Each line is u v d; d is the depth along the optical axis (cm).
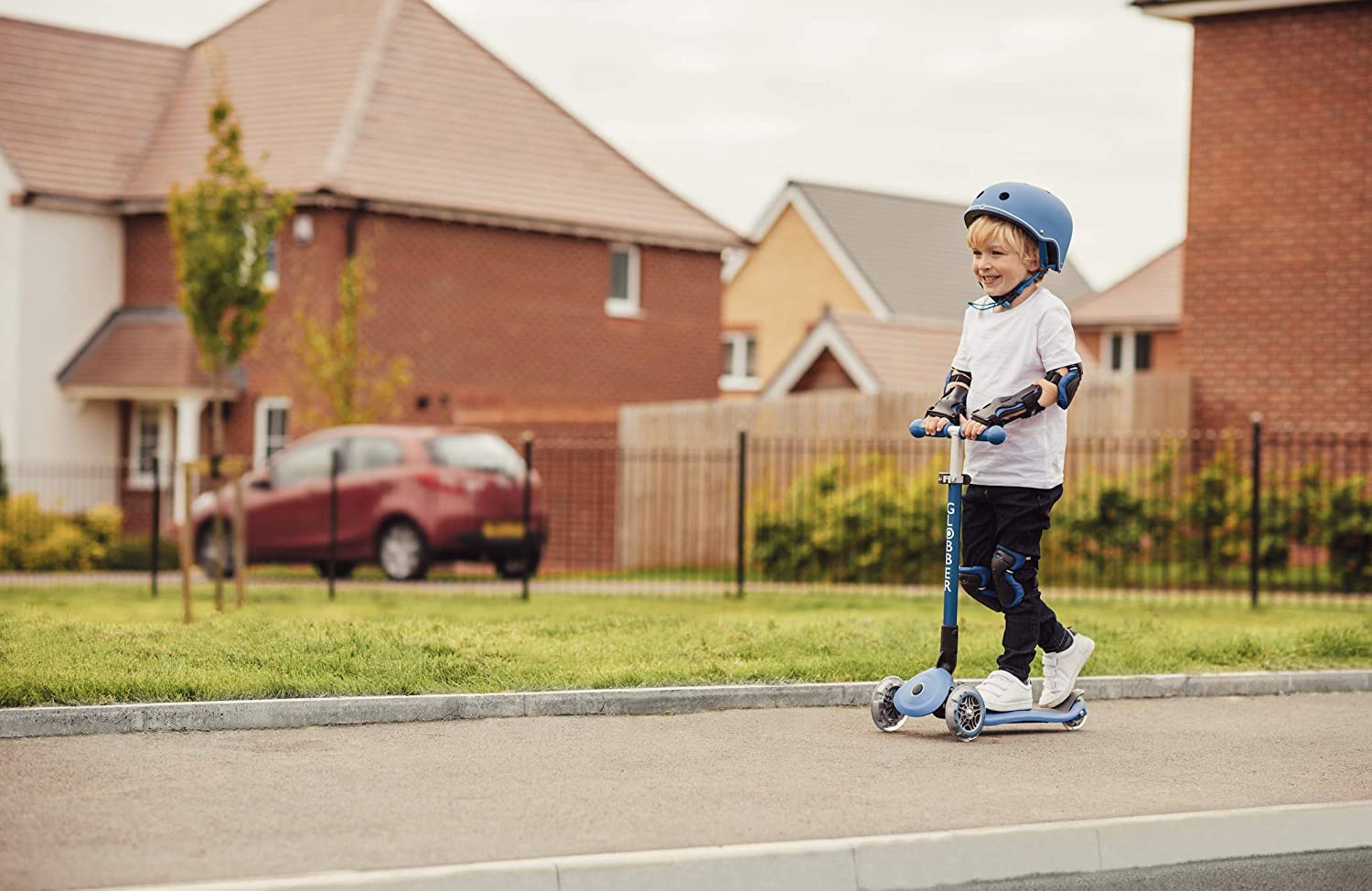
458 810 624
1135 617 1359
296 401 2892
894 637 1072
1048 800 667
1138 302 3919
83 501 3084
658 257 3316
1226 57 2073
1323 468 1864
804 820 620
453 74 3262
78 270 3089
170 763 697
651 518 2369
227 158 2331
